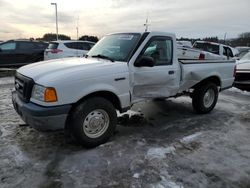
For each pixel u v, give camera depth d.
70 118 3.90
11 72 12.62
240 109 6.61
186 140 4.48
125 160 3.73
